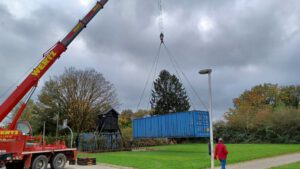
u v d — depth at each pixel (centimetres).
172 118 3219
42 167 1600
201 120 3012
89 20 1989
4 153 1488
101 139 3569
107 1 2064
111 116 3819
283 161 1861
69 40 1894
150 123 3544
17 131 1530
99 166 1795
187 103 7081
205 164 1684
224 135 5412
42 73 1750
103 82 5116
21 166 1606
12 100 1617
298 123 4569
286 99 6700
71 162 1823
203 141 5456
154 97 7181
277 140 4728
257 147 3400
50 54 1800
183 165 1670
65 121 3331
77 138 3712
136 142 4066
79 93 4938
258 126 5047
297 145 3888
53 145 1708
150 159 2091
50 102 5044
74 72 5003
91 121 4941
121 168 1680
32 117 5088
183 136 3056
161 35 2752
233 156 2125
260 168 1526
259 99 6844
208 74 1334
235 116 5488
